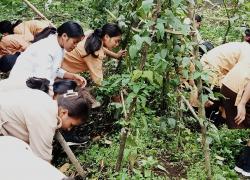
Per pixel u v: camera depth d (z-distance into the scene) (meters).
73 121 3.90
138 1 4.54
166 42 4.02
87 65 5.37
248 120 4.88
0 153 2.75
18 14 8.38
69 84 4.48
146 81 4.50
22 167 2.62
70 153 4.14
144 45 3.90
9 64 6.18
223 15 8.73
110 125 5.41
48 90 4.25
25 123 3.81
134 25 4.95
